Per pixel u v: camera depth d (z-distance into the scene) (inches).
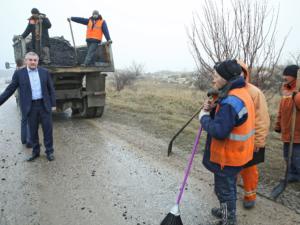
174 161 221.9
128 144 262.5
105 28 359.3
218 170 124.7
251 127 119.1
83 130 313.9
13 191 175.0
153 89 789.9
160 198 166.7
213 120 118.0
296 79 170.2
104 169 207.0
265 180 187.0
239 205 158.9
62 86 361.1
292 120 166.1
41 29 341.7
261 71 253.3
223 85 120.5
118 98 550.9
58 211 153.6
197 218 148.0
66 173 200.4
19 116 399.5
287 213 151.1
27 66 212.4
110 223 143.2
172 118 365.4
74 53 397.1
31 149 251.9
